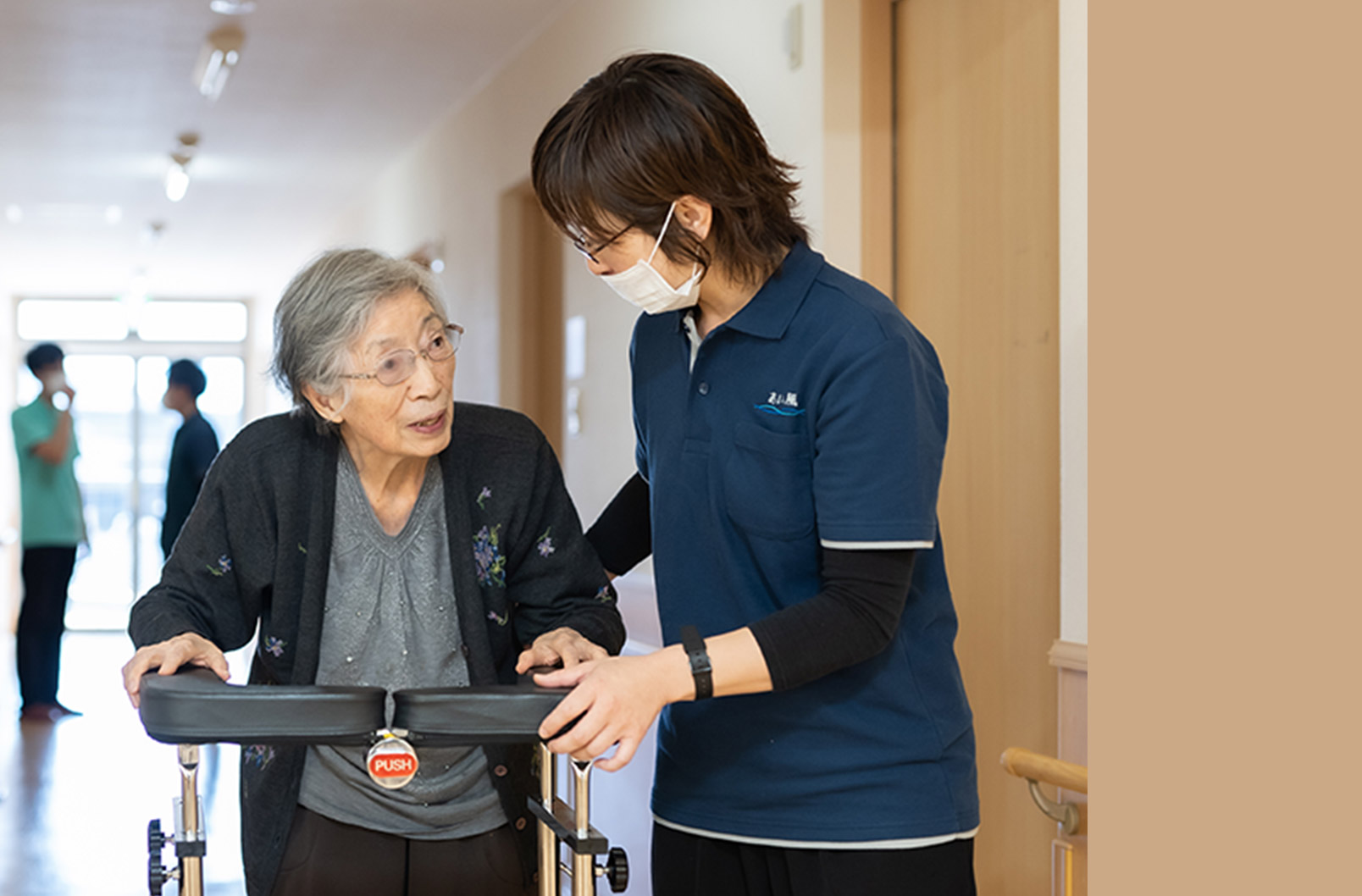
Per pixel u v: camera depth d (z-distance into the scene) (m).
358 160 7.07
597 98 1.31
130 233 9.31
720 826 1.45
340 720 1.18
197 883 1.25
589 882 1.22
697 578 1.48
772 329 1.37
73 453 6.48
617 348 4.14
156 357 12.30
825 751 1.40
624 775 3.72
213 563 1.53
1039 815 2.37
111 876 3.66
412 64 5.28
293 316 1.44
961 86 2.62
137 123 6.25
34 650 6.37
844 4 2.81
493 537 1.57
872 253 2.82
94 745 5.61
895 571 1.29
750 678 1.23
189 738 1.17
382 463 1.52
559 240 5.07
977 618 2.56
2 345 11.95
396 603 1.55
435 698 1.19
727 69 3.29
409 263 1.47
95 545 12.07
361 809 1.52
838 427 1.30
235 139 6.59
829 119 2.81
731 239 1.34
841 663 1.27
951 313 2.65
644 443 1.65
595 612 1.60
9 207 8.39
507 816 1.57
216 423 12.39
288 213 8.64
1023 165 2.44
